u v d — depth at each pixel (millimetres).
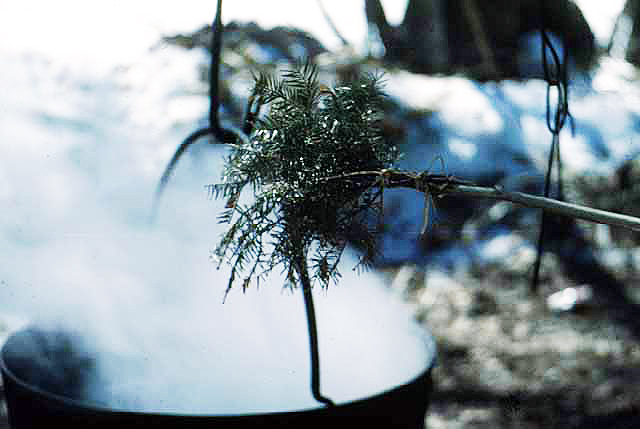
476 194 1003
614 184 4320
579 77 5355
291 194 1063
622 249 4027
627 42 6293
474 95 5016
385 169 1059
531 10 5918
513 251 4047
